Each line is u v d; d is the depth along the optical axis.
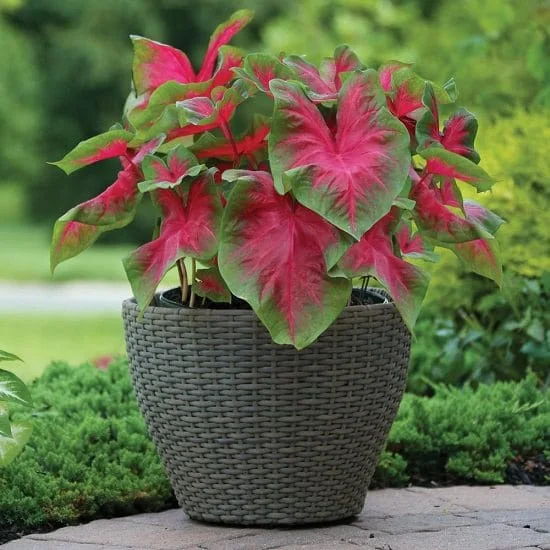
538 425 5.09
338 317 3.70
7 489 4.08
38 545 3.72
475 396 5.42
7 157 29.03
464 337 6.28
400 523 3.95
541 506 4.26
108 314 18.20
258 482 3.81
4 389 3.93
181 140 4.30
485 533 3.75
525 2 8.73
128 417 4.94
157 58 4.28
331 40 11.72
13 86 28.83
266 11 26.23
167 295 4.27
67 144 29.33
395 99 3.97
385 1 11.86
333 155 3.64
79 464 4.33
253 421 3.74
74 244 4.03
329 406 3.75
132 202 3.88
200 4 26.94
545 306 6.13
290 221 3.64
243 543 3.67
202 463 3.85
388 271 3.65
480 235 3.81
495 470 4.77
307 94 3.81
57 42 28.06
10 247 27.27
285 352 3.69
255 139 3.95
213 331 3.71
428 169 3.84
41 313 18.27
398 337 3.88
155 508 4.30
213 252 3.68
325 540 3.70
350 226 3.48
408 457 4.87
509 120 7.09
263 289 3.56
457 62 8.90
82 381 5.64
